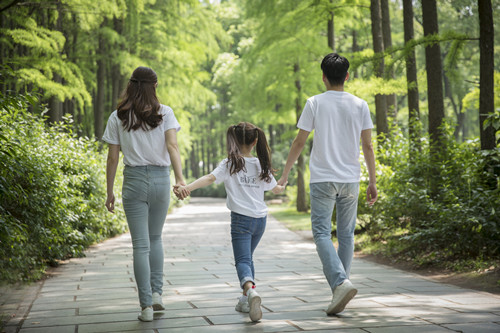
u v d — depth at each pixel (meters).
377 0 12.12
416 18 29.92
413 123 9.62
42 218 6.64
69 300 4.87
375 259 8.13
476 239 6.61
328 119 4.04
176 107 22.03
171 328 3.65
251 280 3.84
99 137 16.48
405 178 8.81
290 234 13.13
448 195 7.18
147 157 3.96
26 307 4.55
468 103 15.85
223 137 51.06
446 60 8.74
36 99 4.99
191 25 21.58
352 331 3.43
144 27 18.42
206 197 54.44
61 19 12.87
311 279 6.04
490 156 7.11
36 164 6.33
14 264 5.73
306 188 22.77
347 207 4.13
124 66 16.20
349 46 26.61
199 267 7.26
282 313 4.09
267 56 20.03
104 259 8.33
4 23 11.19
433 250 7.38
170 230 14.64
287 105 19.84
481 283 5.54
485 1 7.28
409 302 4.47
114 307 4.50
